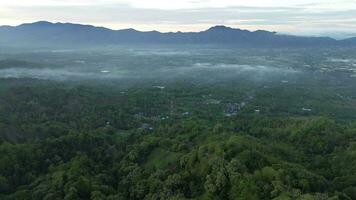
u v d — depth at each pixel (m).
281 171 111.50
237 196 106.69
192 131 168.50
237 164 114.56
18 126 171.12
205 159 124.25
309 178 114.19
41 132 171.75
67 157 151.75
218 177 112.44
